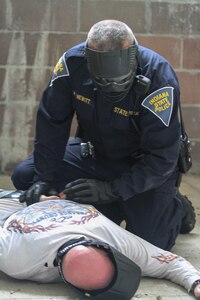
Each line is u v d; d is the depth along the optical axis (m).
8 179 4.12
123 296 1.81
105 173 2.54
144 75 2.13
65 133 2.42
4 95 4.28
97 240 1.90
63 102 2.34
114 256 1.81
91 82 2.20
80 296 1.92
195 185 4.12
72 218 2.02
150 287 2.05
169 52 4.38
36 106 4.32
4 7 4.18
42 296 1.93
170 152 2.17
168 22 4.34
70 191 2.23
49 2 4.21
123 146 2.39
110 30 1.99
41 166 2.39
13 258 1.99
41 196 2.29
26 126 4.34
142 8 4.30
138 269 1.87
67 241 1.90
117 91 2.04
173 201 2.41
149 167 2.20
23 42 4.23
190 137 4.45
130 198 2.35
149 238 2.29
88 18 4.26
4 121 4.31
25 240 1.97
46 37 4.25
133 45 2.02
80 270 1.78
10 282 2.05
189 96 4.42
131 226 2.33
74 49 2.28
